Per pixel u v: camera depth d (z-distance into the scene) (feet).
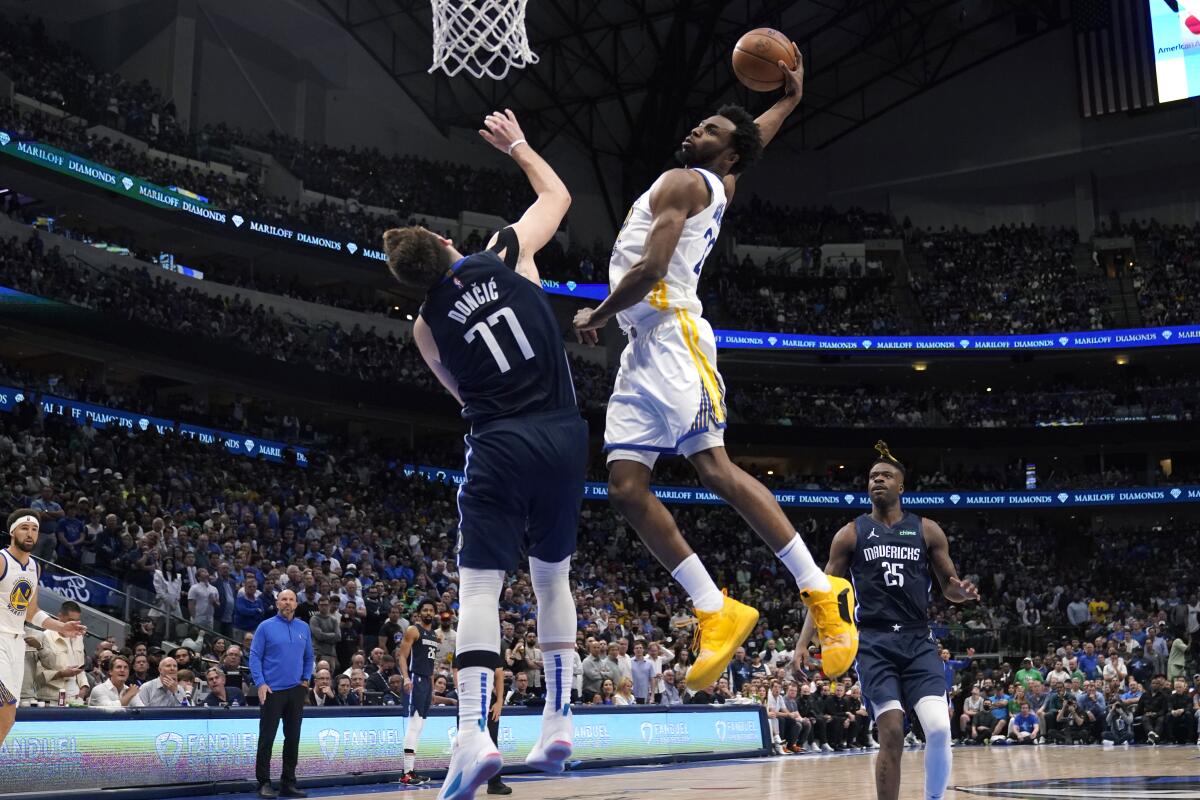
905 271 125.18
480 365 11.27
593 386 109.09
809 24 118.11
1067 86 123.75
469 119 118.62
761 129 12.94
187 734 30.07
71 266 81.56
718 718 50.24
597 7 106.83
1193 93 115.65
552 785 32.07
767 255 126.11
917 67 129.29
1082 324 114.73
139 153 89.97
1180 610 86.02
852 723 63.10
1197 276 116.98
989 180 129.80
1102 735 66.49
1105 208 128.98
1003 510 119.44
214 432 81.05
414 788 32.35
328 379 93.50
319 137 110.52
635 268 11.12
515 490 10.93
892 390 126.82
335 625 46.26
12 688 23.12
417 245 11.45
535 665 48.55
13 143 78.18
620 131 123.34
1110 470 118.52
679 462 109.29
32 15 98.89
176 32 100.63
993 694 70.59
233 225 91.66
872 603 17.63
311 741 33.09
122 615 44.93
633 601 81.92
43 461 60.34
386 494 86.69
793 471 124.47
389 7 110.52
